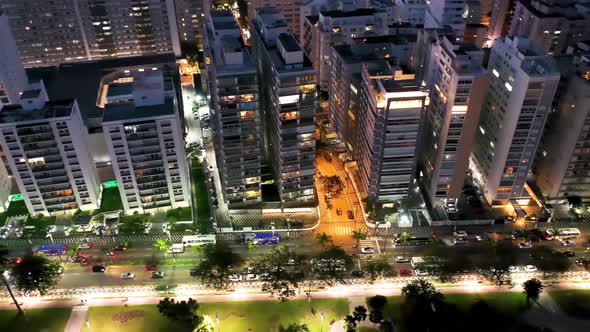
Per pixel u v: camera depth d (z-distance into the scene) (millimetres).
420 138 176875
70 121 164500
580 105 166000
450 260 157500
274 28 171875
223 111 159125
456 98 159875
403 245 173125
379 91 163875
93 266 163375
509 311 147500
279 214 185250
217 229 177500
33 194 176375
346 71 196750
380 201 185375
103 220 180500
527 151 171125
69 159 171875
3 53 186625
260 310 149000
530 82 154875
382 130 167125
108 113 167750
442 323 141750
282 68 154500
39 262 153125
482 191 193500
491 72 180625
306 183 180125
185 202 187000
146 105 172875
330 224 182625
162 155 173250
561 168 179125
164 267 164750
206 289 156250
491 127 182625
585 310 147750
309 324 144375
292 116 161125
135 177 175375
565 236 174125
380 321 139750
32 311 148500
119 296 153750
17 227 178500
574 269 162000
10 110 167125
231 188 178750
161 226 179875
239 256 162250
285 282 151250
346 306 150125
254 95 158500
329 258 156375
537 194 192875
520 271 162125
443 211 184750
